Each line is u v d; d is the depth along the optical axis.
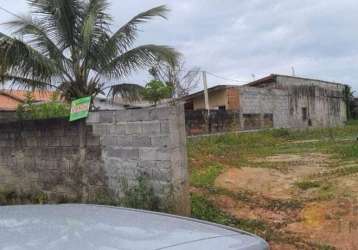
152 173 6.93
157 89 19.44
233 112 24.73
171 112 6.67
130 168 7.29
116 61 9.63
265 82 32.22
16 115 12.74
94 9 9.25
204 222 2.26
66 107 12.89
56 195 8.75
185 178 6.75
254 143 21.56
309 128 31.08
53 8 9.37
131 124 7.20
